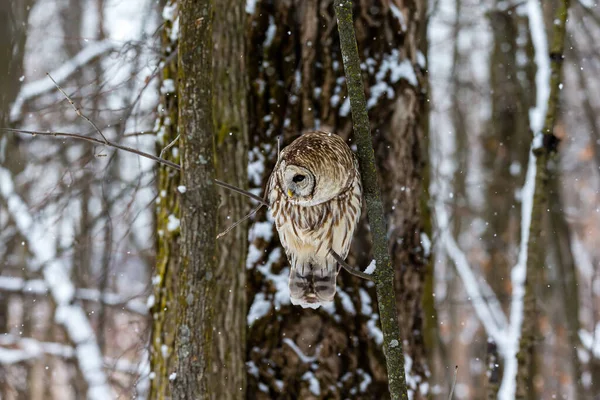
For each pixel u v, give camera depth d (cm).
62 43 2033
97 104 1132
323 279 814
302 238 787
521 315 1163
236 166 957
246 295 955
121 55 1005
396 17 1007
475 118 2491
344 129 967
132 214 1191
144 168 1092
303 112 972
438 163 1803
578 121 2105
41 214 1321
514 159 1994
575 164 2316
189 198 614
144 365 1019
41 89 1326
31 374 1784
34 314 1894
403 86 998
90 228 1252
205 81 618
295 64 979
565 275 1814
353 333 957
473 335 2581
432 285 1062
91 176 1186
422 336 1020
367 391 946
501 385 1168
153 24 1172
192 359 609
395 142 996
